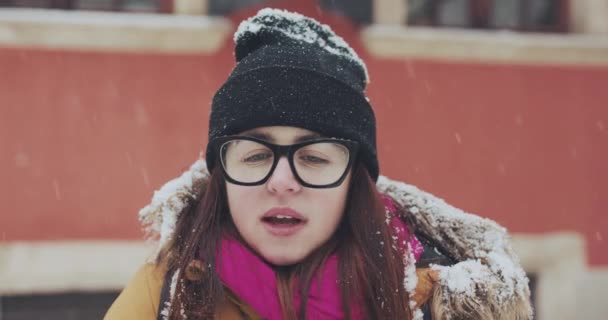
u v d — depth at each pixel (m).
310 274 1.03
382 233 1.07
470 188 3.80
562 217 3.89
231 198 1.04
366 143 1.10
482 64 3.83
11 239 3.41
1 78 3.40
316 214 1.03
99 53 3.49
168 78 3.55
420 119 3.77
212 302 1.01
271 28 1.16
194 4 3.64
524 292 1.10
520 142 3.86
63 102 3.46
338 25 3.59
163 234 1.08
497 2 4.09
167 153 3.54
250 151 1.03
